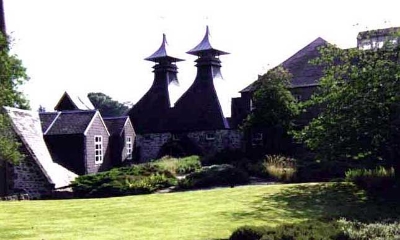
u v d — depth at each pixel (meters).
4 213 17.55
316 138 22.95
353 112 21.95
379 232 12.89
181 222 15.69
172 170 31.62
